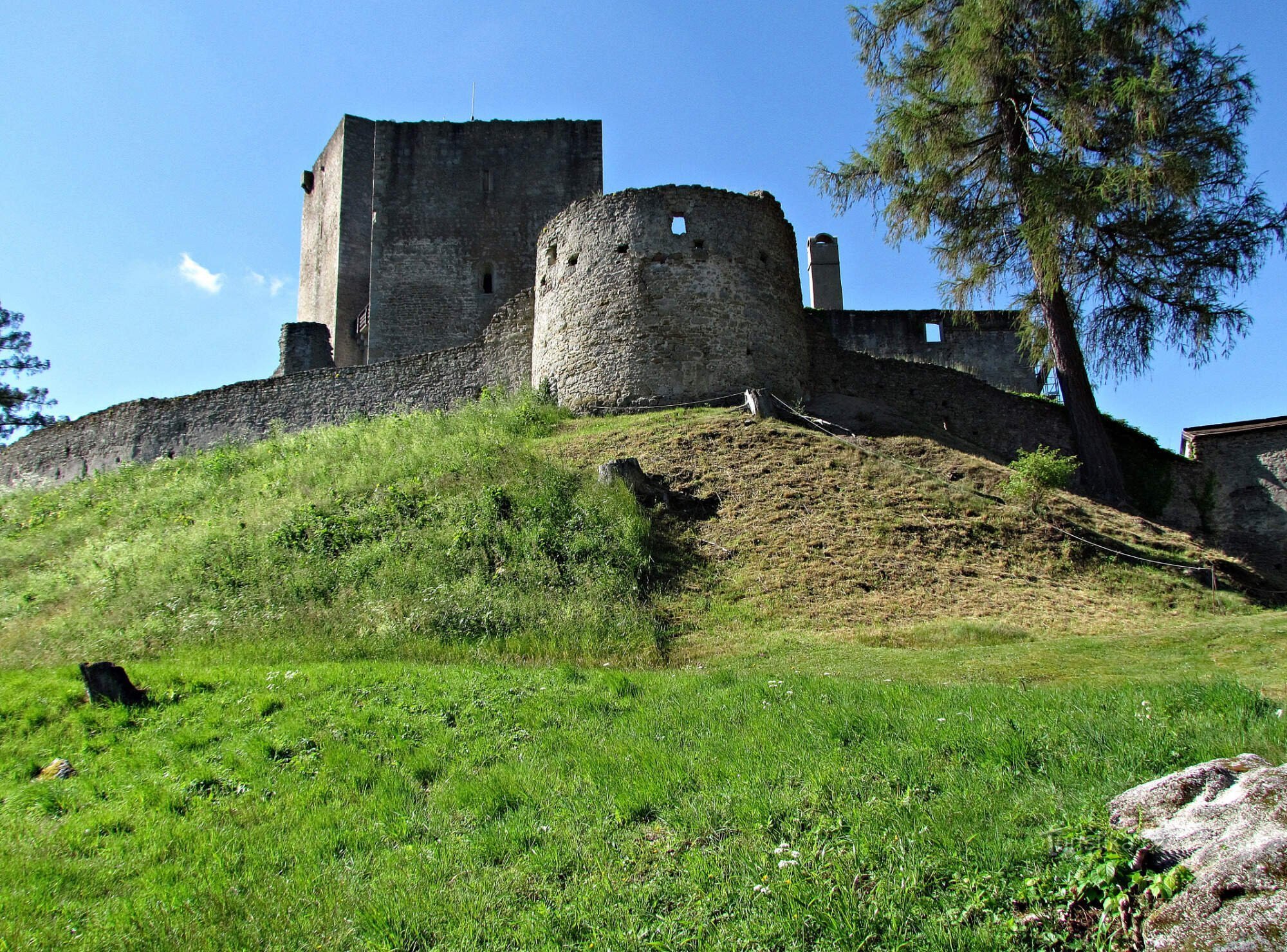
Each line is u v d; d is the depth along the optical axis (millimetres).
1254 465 18297
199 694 8336
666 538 12625
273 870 4973
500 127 32156
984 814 4664
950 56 18281
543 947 4000
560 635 9938
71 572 14375
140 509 17766
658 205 18719
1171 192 15773
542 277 20312
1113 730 5555
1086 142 16766
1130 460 19125
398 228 31031
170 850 5297
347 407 23141
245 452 21062
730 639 9977
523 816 5348
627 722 6832
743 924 4004
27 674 9875
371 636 10180
